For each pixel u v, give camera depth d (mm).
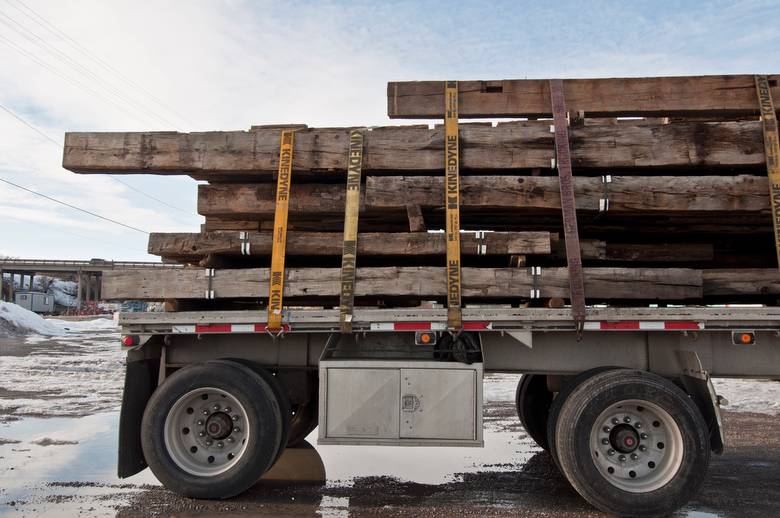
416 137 4371
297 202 4398
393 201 4254
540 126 4305
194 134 4484
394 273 4160
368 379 3992
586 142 4270
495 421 7148
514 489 4434
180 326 4195
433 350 4129
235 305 5148
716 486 4512
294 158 4367
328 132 4410
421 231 4273
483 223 4852
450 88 4441
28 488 4359
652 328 3912
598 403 3783
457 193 4191
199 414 4219
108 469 4867
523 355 4234
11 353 14961
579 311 3912
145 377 4391
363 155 4363
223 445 4195
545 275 4090
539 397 5598
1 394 8766
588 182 4199
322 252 4285
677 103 4359
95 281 74500
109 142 4516
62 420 6844
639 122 4520
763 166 4207
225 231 4438
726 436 6184
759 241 4969
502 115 4457
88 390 9141
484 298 4445
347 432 3971
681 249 4668
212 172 4512
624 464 3838
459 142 4336
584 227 4715
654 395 3754
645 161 4203
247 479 3994
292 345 4449
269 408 4055
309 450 5664
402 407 3957
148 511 3861
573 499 4203
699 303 5074
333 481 4617
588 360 4219
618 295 4098
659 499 3691
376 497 4219
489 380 10711
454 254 4090
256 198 4473
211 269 4297
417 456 5438
